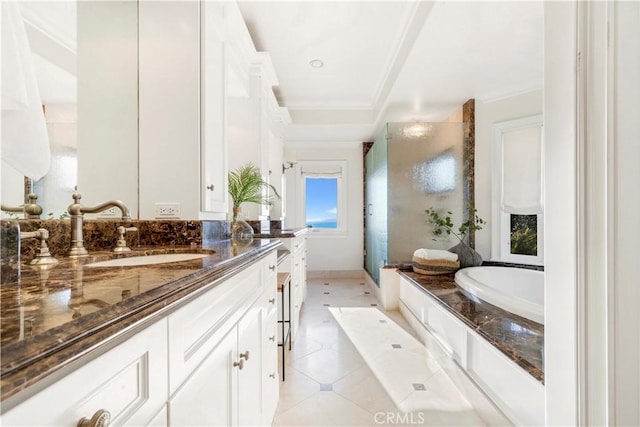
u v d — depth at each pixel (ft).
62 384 1.16
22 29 2.09
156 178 5.11
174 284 1.98
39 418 1.07
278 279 6.82
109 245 4.34
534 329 4.90
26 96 2.07
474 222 10.64
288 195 16.34
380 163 12.24
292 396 5.50
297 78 10.84
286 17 7.49
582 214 1.86
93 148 4.62
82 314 1.35
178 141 5.13
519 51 7.64
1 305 1.49
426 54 7.77
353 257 16.44
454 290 7.47
